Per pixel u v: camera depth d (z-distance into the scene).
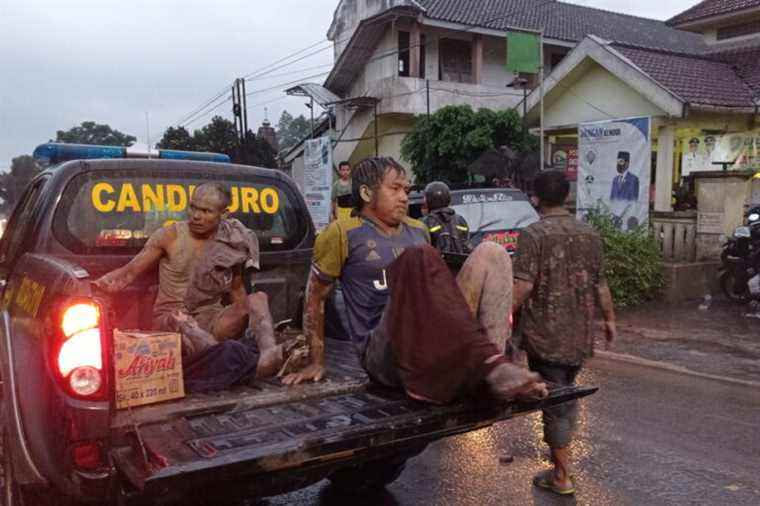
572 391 3.29
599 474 4.30
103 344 2.40
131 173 3.93
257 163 24.50
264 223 4.40
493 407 2.94
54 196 3.68
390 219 3.29
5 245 4.33
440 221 6.23
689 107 13.20
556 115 17.52
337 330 4.11
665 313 9.66
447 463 4.55
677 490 4.06
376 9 28.84
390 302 2.85
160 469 2.12
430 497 4.00
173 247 3.50
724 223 10.45
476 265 3.03
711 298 10.49
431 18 24.92
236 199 4.29
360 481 4.02
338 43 32.12
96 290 2.79
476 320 2.78
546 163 16.30
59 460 2.40
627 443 4.84
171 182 4.05
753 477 4.24
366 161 3.30
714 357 7.37
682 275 10.24
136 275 3.46
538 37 15.23
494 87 26.31
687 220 10.84
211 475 2.17
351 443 2.48
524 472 4.37
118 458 2.29
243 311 3.48
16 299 3.28
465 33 26.39
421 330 2.74
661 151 14.32
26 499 2.72
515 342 4.10
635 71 14.12
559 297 3.87
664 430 5.12
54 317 2.42
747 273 9.84
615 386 6.36
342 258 3.28
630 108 15.14
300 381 3.13
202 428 2.57
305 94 29.11
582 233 3.92
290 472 2.53
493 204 9.22
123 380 2.69
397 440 2.63
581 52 15.54
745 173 10.40
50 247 3.63
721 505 3.86
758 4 16.12
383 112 25.50
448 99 25.44
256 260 3.64
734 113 14.30
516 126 19.81
